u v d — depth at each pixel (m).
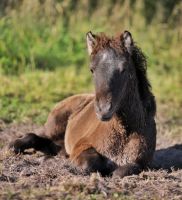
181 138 15.68
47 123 13.44
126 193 9.55
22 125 16.12
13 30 23.86
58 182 9.91
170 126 17.16
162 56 24.14
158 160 12.70
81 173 10.70
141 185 9.94
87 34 10.88
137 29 24.84
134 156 10.93
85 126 12.05
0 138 14.34
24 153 12.92
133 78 10.80
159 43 24.61
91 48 10.84
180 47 24.72
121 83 10.38
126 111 10.81
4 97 18.59
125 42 10.64
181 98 20.62
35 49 23.86
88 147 11.20
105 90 10.23
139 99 11.02
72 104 13.30
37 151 13.16
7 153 12.42
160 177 10.45
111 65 10.36
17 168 10.98
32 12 25.19
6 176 10.24
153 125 11.41
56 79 21.33
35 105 18.22
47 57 23.66
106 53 10.45
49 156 12.52
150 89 11.38
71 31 25.38
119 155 10.98
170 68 23.69
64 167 10.98
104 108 10.12
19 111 17.41
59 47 24.53
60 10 25.14
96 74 10.38
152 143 11.30
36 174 10.45
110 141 10.99
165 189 9.80
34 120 16.61
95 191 9.50
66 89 20.47
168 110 19.16
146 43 24.19
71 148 12.33
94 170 10.78
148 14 26.36
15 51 22.86
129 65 10.63
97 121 11.48
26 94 19.42
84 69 22.98
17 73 21.83
